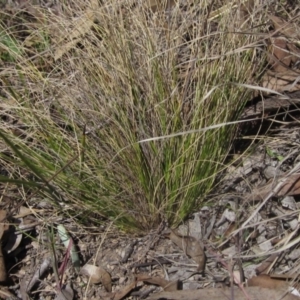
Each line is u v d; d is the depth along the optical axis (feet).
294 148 2.32
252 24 2.36
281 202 2.22
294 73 2.41
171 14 2.54
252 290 2.02
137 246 2.21
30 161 2.18
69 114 2.31
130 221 2.19
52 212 2.28
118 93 2.21
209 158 2.21
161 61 2.27
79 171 2.14
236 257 2.10
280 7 2.62
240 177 2.30
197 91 2.20
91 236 2.25
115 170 2.17
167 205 2.18
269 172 2.29
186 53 2.46
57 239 2.24
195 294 2.04
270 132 2.40
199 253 2.14
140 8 2.38
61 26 2.58
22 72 2.36
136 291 2.13
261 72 2.38
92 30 2.56
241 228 2.05
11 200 2.32
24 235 2.27
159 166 2.16
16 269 2.23
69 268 2.19
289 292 2.00
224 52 2.26
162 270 2.16
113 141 2.19
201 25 2.33
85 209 2.19
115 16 2.35
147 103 2.22
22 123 2.35
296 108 2.41
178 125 2.19
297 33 2.41
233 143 2.37
